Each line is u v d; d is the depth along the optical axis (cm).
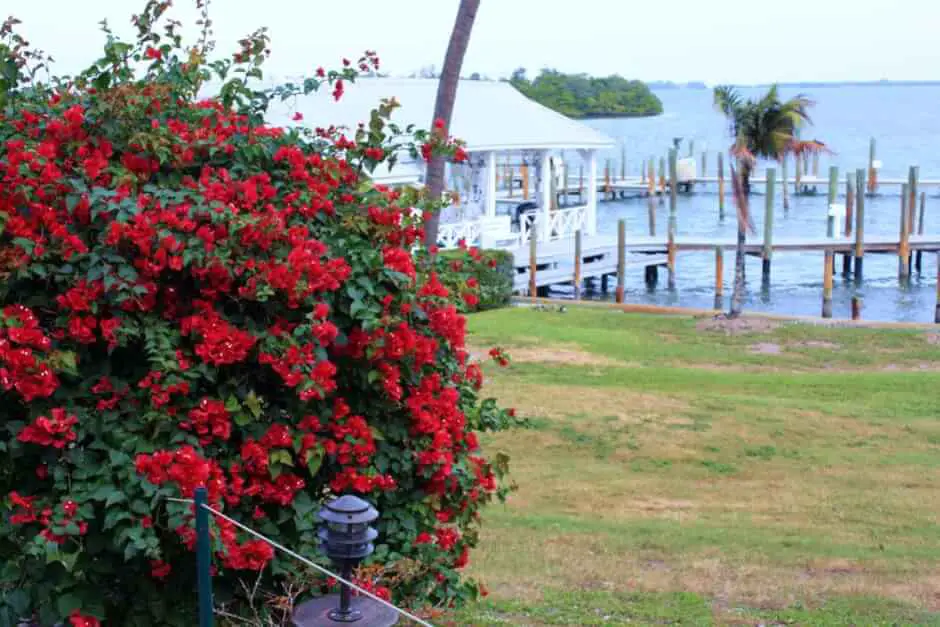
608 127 13875
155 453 493
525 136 3628
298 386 521
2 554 511
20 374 483
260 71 648
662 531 1166
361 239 599
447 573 613
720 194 5838
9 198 521
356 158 657
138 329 519
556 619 812
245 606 557
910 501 1305
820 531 1180
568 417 1672
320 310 530
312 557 545
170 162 584
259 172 604
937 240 4025
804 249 3956
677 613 852
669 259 3900
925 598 919
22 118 582
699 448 1535
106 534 506
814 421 1667
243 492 525
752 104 2666
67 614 499
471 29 1534
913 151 10100
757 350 2412
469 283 671
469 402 670
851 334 2547
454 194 704
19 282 525
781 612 869
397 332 566
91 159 548
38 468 506
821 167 8538
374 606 522
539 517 1223
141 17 612
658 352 2345
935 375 2023
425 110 3509
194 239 524
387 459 592
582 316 2778
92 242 536
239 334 523
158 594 532
